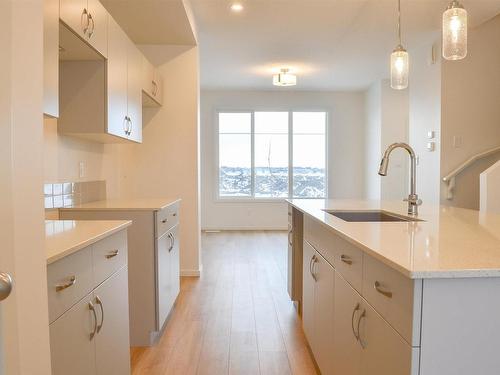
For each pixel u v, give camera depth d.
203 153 7.37
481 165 4.41
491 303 1.01
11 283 0.69
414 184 2.24
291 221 3.26
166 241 2.87
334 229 1.66
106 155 3.57
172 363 2.35
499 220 1.96
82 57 2.52
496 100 4.34
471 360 1.01
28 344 0.96
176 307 3.30
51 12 1.84
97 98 2.59
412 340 1.01
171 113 4.21
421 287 1.00
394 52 2.66
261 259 5.04
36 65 1.00
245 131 7.46
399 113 6.41
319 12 3.69
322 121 7.50
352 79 6.46
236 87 7.05
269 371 2.25
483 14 3.79
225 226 7.46
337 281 1.75
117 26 2.76
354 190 7.46
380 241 1.38
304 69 5.80
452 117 4.34
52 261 1.18
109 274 1.72
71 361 1.34
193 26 3.76
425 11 3.64
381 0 3.41
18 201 0.90
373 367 1.29
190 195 4.25
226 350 2.52
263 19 3.86
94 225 1.83
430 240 1.40
